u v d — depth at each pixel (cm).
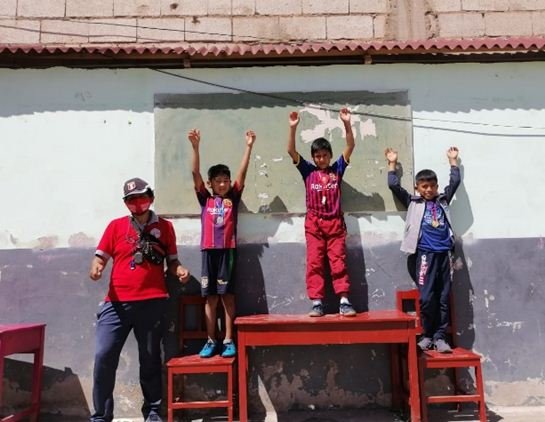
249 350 490
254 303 494
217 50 498
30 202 501
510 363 491
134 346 489
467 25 721
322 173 484
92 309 493
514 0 721
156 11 714
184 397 486
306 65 514
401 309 482
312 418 470
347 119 479
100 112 510
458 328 494
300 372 489
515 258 502
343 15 716
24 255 496
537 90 516
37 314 491
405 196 495
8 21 709
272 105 512
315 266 471
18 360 488
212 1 715
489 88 516
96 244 498
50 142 506
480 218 505
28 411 458
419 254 484
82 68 512
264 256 498
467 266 500
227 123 510
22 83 511
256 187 503
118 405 483
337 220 478
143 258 444
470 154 511
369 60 508
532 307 497
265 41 711
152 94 511
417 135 511
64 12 711
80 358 488
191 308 496
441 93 515
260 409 486
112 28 710
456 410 486
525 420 459
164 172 504
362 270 498
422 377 441
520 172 510
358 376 489
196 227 499
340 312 463
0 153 504
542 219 505
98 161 506
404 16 718
